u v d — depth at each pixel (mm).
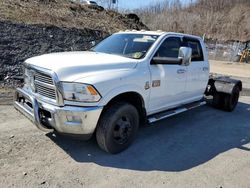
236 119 6789
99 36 16453
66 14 18781
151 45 4945
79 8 22016
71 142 4590
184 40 5750
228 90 7199
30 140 4535
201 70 6246
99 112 3916
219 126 6137
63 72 3848
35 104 4051
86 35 15531
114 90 4055
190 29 79688
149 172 3893
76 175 3674
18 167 3738
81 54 4832
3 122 5176
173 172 3943
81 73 3934
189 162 4285
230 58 31500
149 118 5000
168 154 4508
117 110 4160
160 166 4090
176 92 5484
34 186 3365
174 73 5238
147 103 4781
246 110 7809
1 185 3330
